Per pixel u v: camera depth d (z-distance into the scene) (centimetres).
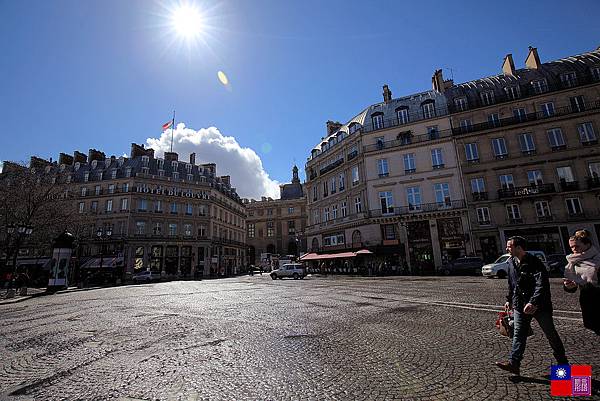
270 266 7025
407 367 439
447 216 3353
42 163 5759
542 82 3406
